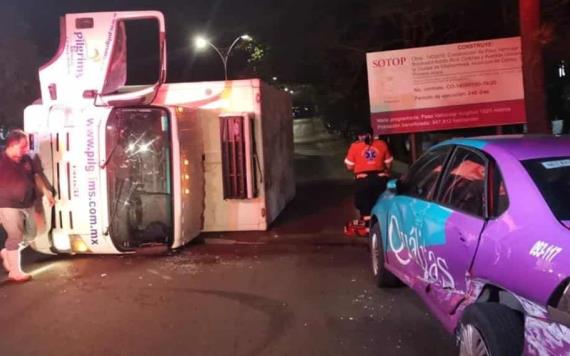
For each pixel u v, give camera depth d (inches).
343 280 288.5
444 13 835.4
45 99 380.5
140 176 353.7
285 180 496.1
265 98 416.2
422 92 411.2
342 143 1685.5
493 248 151.6
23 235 309.7
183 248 367.9
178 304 258.8
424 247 202.4
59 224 336.5
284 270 311.4
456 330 172.9
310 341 211.8
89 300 268.2
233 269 316.5
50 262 344.2
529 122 339.3
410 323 226.7
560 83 1038.4
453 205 188.2
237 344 211.2
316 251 352.5
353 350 202.7
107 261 341.1
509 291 141.3
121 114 347.3
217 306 254.5
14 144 295.9
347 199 531.2
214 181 394.9
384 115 413.7
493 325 142.7
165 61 400.8
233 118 387.5
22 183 299.3
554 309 123.2
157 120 352.8
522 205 151.3
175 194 337.1
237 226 397.4
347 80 1093.8
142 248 345.1
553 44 628.7
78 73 378.3
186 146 350.6
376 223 275.4
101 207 333.1
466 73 407.2
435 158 223.3
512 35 772.6
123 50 397.1
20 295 278.8
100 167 331.0
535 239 138.7
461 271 169.3
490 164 171.5
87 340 219.0
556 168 158.2
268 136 420.8
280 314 241.9
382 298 257.6
